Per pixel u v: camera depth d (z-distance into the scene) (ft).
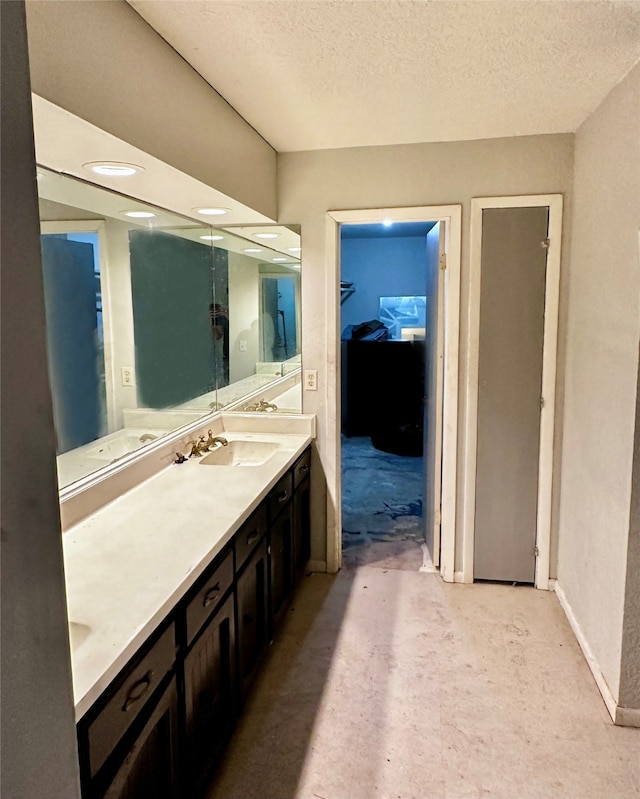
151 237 8.49
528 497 10.02
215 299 10.74
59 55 4.13
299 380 10.57
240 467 8.50
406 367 21.03
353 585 10.37
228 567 6.22
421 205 9.61
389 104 7.61
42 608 2.47
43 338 2.47
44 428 2.48
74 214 6.61
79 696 3.43
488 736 6.62
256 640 7.46
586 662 7.98
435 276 10.57
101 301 7.22
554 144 9.12
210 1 4.96
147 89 5.37
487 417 9.93
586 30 5.57
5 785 2.25
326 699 7.29
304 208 9.99
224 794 5.86
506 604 9.61
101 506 6.78
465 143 9.37
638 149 6.29
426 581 10.49
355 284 23.30
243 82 6.77
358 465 18.84
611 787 5.91
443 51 6.01
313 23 5.38
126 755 4.03
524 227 9.41
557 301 9.43
